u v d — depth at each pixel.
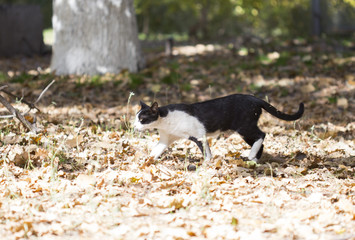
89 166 6.59
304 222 4.95
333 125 9.62
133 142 7.98
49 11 36.28
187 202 5.39
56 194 5.67
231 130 7.14
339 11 24.00
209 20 35.72
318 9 23.75
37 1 35.31
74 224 4.79
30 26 20.53
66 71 14.28
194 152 7.77
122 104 11.16
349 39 22.61
